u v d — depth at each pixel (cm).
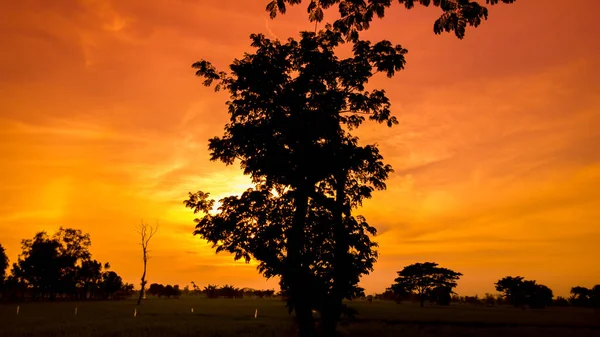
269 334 3097
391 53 1786
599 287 12069
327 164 1938
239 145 2108
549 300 11206
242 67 2062
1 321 3988
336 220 2009
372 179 2188
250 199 2028
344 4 892
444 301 11031
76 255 12219
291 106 2016
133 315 4944
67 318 4394
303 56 2036
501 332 3916
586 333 3966
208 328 3447
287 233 1967
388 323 4606
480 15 815
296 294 1872
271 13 907
